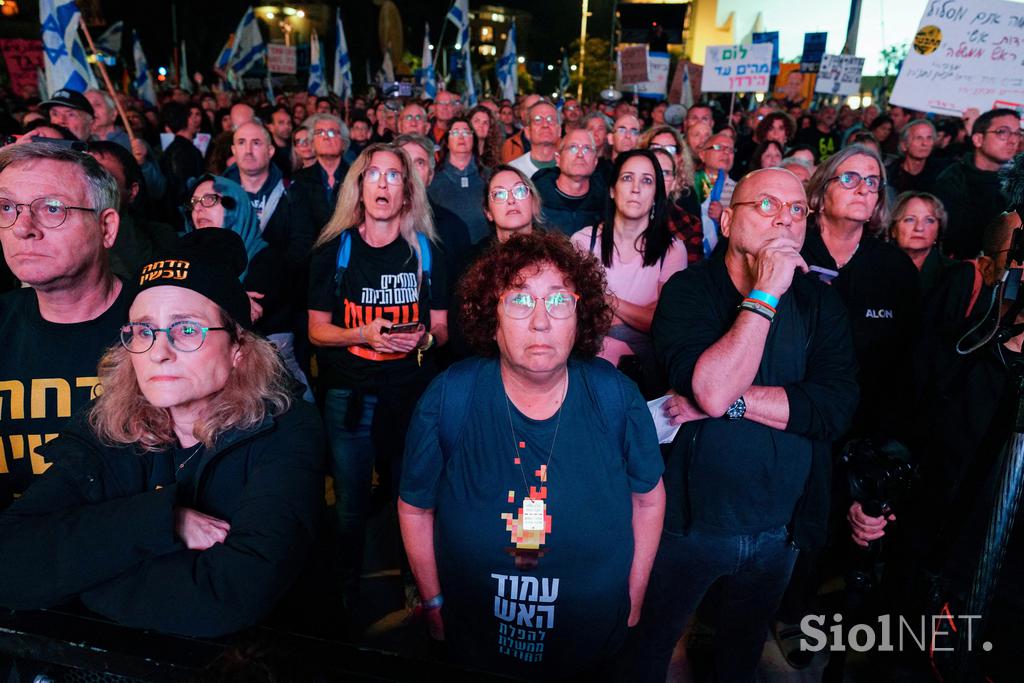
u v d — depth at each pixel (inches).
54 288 71.2
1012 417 64.3
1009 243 84.0
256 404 58.9
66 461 57.9
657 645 88.3
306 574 63.3
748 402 76.0
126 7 1381.6
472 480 65.3
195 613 50.8
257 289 124.3
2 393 73.5
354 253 119.0
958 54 178.2
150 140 385.4
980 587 65.4
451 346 129.8
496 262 62.7
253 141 164.2
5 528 52.9
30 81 373.4
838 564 122.0
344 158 235.9
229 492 58.7
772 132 281.4
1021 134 174.6
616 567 66.1
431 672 39.0
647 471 68.1
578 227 162.4
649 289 123.8
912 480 79.4
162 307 55.4
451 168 202.2
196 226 123.3
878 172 104.1
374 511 146.3
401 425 118.6
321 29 1808.6
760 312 71.9
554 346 60.0
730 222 82.4
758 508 79.1
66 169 70.1
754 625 87.0
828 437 77.3
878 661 89.4
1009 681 74.6
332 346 117.6
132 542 51.0
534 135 205.6
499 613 66.4
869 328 108.0
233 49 665.0
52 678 43.0
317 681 37.4
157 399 55.6
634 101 486.6
